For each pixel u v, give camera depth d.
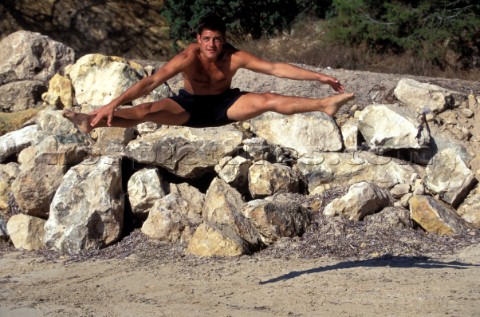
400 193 12.39
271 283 9.58
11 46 15.32
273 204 11.52
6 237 12.29
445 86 14.79
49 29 23.94
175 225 11.68
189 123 8.34
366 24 19.62
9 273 10.77
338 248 11.10
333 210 11.85
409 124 12.74
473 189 12.62
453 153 12.67
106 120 7.88
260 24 22.72
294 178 12.48
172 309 8.70
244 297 9.04
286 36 22.02
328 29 20.70
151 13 24.58
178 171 12.52
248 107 8.08
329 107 7.81
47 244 11.88
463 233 11.65
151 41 24.31
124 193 12.34
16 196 12.41
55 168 12.55
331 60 19.19
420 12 19.38
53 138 12.70
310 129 13.05
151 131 13.16
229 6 22.78
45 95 14.64
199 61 8.01
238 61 8.02
